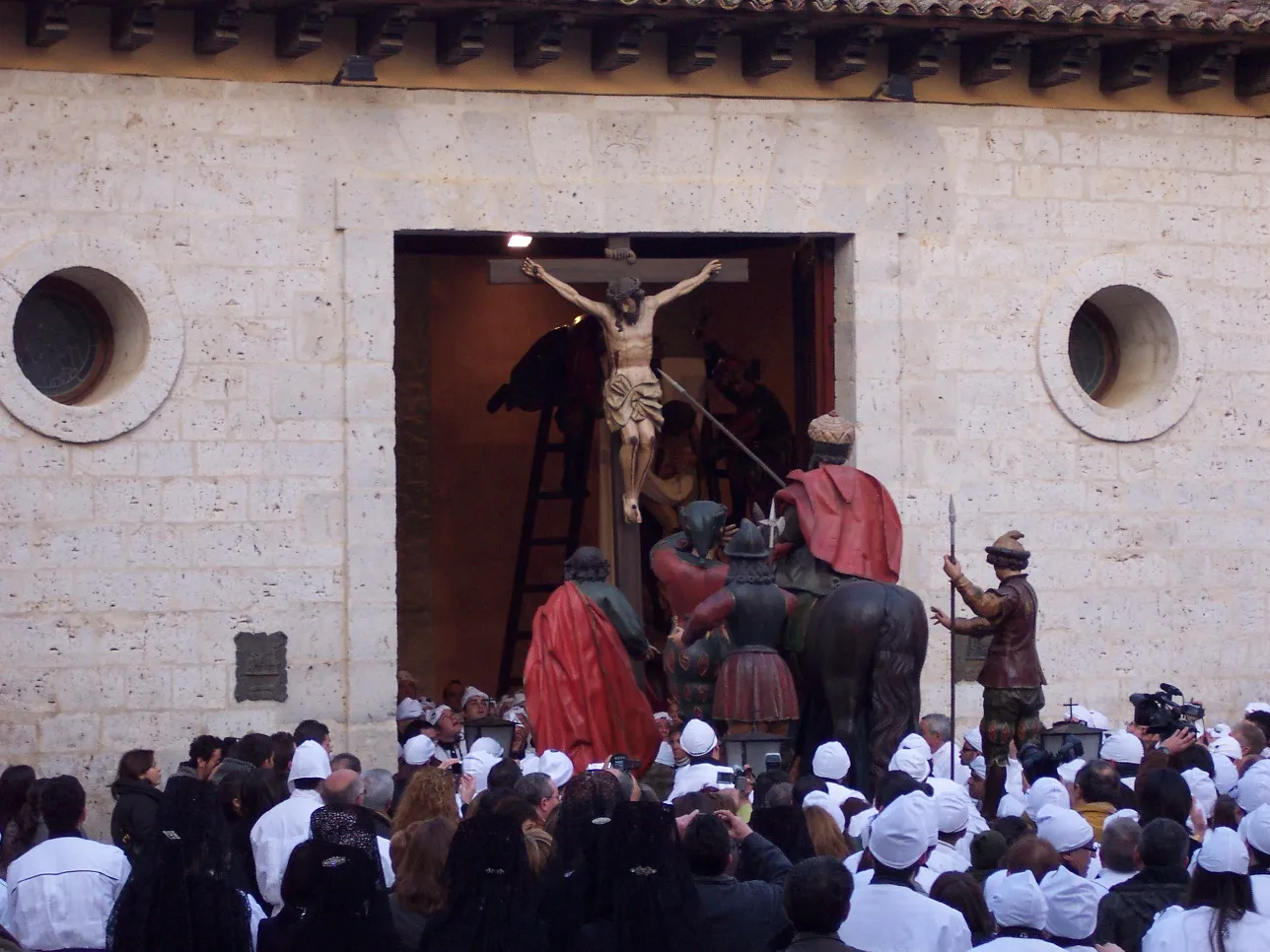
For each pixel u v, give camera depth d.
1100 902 8.77
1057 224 17.58
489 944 7.68
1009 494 17.36
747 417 20.94
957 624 14.24
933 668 17.11
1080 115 17.66
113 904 8.48
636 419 16.84
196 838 8.00
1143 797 9.85
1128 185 17.75
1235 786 11.54
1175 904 8.56
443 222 16.20
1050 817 9.34
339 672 15.90
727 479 21.69
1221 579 17.88
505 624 22.92
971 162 17.38
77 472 15.28
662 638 20.80
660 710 18.38
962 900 8.12
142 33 15.08
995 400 17.36
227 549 15.64
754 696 13.73
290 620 15.78
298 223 15.88
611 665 14.84
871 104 17.16
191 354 15.59
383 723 15.92
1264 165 18.14
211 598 15.59
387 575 15.99
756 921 7.99
